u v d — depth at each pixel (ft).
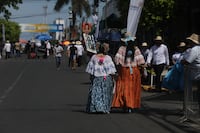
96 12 191.42
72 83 94.58
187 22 101.19
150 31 114.21
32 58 225.15
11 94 72.90
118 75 54.24
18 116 50.93
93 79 53.67
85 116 51.31
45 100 65.36
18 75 115.34
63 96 70.85
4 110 55.36
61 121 47.85
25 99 66.39
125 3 111.55
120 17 124.16
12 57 243.19
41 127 44.29
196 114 47.47
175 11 99.30
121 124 46.47
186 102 49.08
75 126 44.96
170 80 57.88
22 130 42.78
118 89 54.08
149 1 98.27
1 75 114.93
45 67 151.53
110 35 126.52
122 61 54.03
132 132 42.22
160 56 76.89
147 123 47.34
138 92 54.24
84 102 63.57
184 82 49.83
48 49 232.12
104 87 53.36
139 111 56.03
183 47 71.46
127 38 54.54
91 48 69.36
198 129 44.42
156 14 98.53
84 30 150.51
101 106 53.11
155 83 79.61
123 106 53.93
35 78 106.52
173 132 42.70
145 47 85.87
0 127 44.24
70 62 153.79
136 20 72.54
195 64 47.52
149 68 82.12
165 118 50.83
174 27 105.50
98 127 44.50
